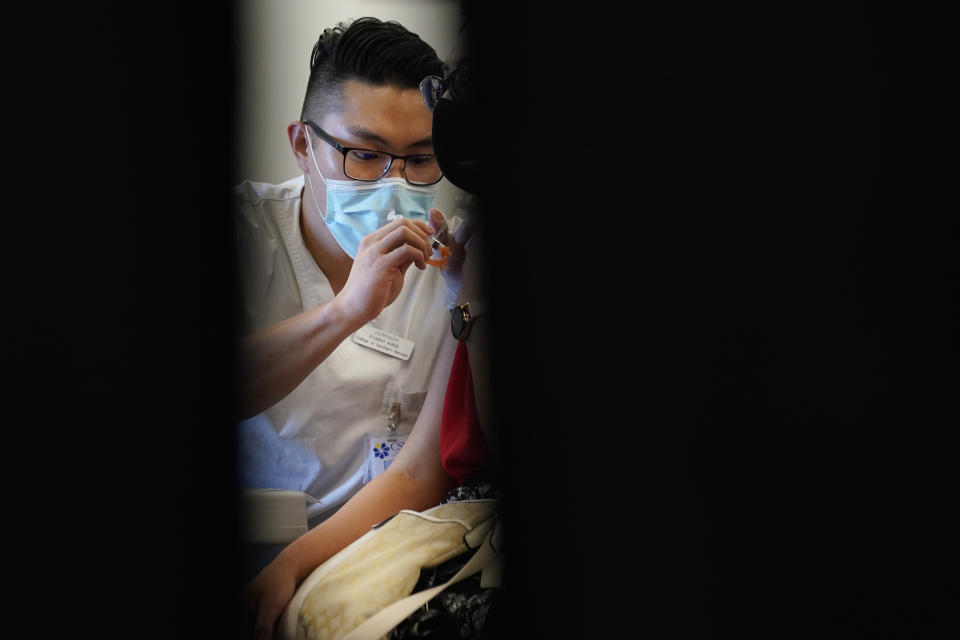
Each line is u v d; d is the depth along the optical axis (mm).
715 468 1788
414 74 2160
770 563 1751
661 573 1790
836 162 1782
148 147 1755
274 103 2094
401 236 2137
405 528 1908
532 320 1900
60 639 1595
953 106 1753
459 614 1765
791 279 1787
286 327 2113
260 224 2111
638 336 1841
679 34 1832
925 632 1684
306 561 1943
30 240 1632
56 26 1663
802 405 1770
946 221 1750
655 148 1845
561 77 1889
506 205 1915
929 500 1721
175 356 1766
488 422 1932
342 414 2168
